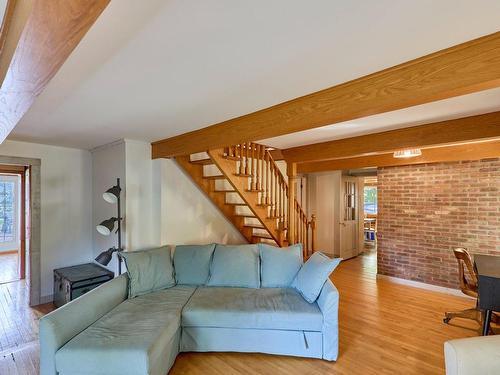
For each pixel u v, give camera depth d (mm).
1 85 1312
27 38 911
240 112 2461
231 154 3535
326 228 6875
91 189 4422
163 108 2348
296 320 2525
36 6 741
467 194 4148
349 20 1187
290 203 4398
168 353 2299
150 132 3219
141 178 3764
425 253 4555
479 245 4031
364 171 6758
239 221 4582
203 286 3229
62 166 4152
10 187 7684
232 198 4562
